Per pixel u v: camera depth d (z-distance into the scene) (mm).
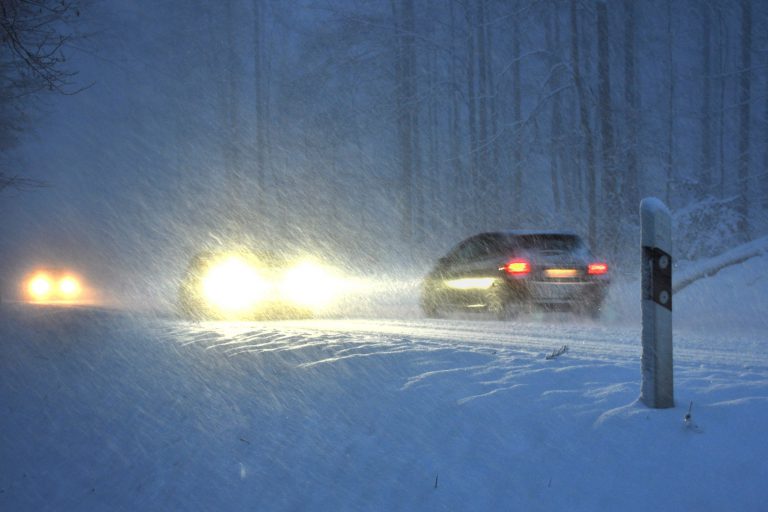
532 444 4508
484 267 14227
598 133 30266
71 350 10836
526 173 35719
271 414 6141
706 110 37438
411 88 35875
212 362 8195
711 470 3885
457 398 5426
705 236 22078
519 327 12109
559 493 4004
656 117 37031
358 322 13586
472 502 4156
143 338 10953
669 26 35469
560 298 13555
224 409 6574
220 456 5773
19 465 7250
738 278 16234
